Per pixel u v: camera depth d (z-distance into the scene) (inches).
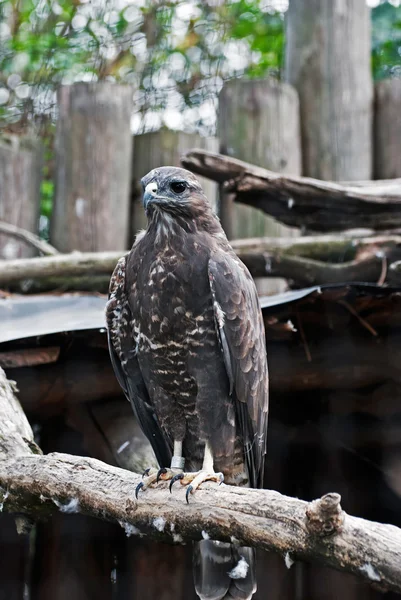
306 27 592.1
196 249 309.0
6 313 370.0
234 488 228.1
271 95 555.5
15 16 762.2
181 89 785.6
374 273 431.2
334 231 435.8
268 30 788.6
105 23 778.2
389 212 415.8
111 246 541.6
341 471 404.2
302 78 589.9
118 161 547.2
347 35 588.4
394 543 186.4
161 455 349.1
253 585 310.7
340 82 583.5
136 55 786.8
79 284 456.8
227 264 309.4
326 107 582.6
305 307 344.2
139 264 314.2
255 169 406.3
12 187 540.7
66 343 341.1
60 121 555.8
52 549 401.1
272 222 543.5
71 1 761.0
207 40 800.9
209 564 310.0
